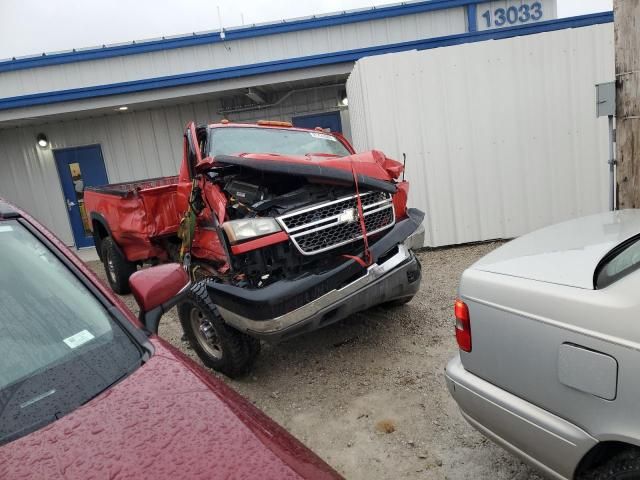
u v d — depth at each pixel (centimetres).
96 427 147
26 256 201
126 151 1095
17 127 1078
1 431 146
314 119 1084
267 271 344
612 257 202
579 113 658
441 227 700
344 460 287
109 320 193
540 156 673
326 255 361
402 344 426
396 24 978
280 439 155
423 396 344
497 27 976
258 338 344
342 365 402
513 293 207
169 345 197
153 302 209
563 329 185
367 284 357
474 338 227
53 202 1109
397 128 674
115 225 629
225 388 178
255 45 978
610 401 169
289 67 909
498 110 666
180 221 498
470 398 227
